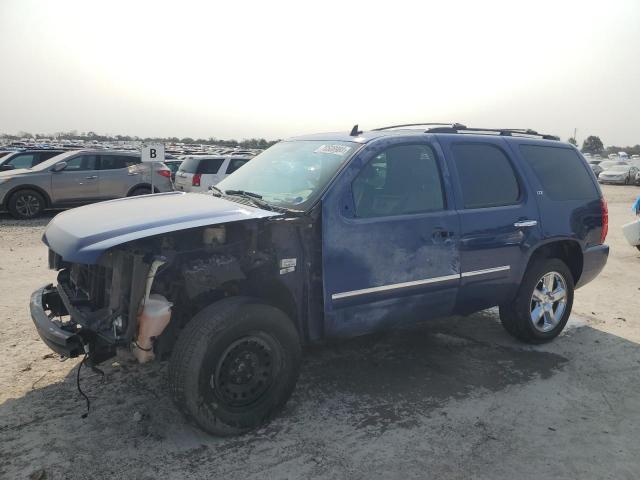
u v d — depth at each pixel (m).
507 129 5.09
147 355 3.15
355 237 3.68
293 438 3.36
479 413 3.73
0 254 8.50
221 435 3.29
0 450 3.13
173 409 3.66
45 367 4.25
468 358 4.71
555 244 5.00
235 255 3.48
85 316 3.30
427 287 4.06
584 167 5.34
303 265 3.60
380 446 3.29
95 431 3.36
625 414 3.78
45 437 3.28
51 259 4.15
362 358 4.66
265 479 2.94
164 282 3.32
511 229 4.50
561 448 3.32
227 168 14.35
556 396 4.02
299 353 3.58
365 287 3.76
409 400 3.90
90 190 13.70
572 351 4.93
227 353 3.24
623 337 5.34
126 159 14.23
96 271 3.44
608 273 8.30
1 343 4.70
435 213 4.07
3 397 3.76
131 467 3.01
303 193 3.74
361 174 3.80
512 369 4.49
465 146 4.46
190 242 3.36
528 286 4.79
